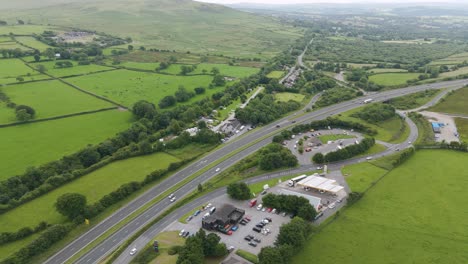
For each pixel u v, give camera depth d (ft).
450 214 635.25
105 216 639.76
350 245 559.79
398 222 614.34
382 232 589.73
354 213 640.17
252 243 557.74
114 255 539.29
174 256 531.91
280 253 504.02
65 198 606.14
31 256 533.96
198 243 517.96
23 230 573.74
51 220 617.21
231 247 549.54
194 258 491.31
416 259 532.32
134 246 563.89
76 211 612.70
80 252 552.41
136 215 644.27
